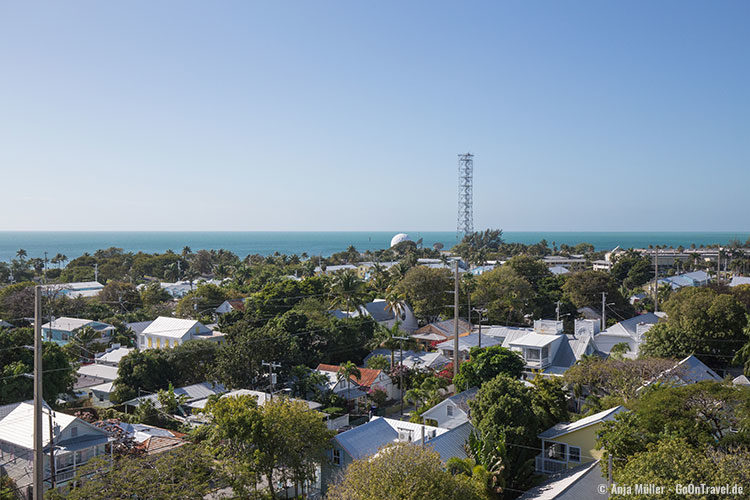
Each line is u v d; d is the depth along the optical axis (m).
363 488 24.36
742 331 60.75
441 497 24.47
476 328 87.06
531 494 31.59
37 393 24.86
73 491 26.34
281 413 33.31
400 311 86.69
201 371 61.88
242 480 29.48
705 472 21.64
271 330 59.16
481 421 37.25
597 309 99.75
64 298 102.00
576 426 35.75
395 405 58.59
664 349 62.88
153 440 41.44
